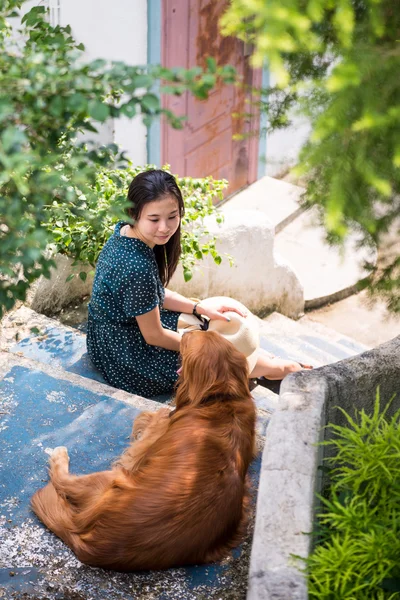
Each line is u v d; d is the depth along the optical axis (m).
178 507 2.63
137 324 3.97
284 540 2.16
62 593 2.59
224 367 3.02
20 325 4.44
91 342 4.09
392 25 2.06
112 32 6.48
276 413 2.62
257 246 5.87
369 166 1.92
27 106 1.84
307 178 2.19
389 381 3.03
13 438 3.42
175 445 2.79
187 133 7.47
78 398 3.76
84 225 4.50
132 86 1.78
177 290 5.45
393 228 2.30
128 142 6.98
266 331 5.85
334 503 2.44
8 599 2.55
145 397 4.11
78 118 2.08
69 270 4.88
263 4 1.73
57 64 1.88
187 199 5.18
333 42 2.11
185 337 3.14
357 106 1.92
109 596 2.59
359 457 2.59
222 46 7.32
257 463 3.41
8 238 1.89
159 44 6.70
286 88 2.23
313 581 2.16
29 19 2.48
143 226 3.66
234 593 2.65
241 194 8.47
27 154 1.75
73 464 3.31
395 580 2.21
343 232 1.99
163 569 2.70
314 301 6.91
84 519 2.75
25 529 2.88
